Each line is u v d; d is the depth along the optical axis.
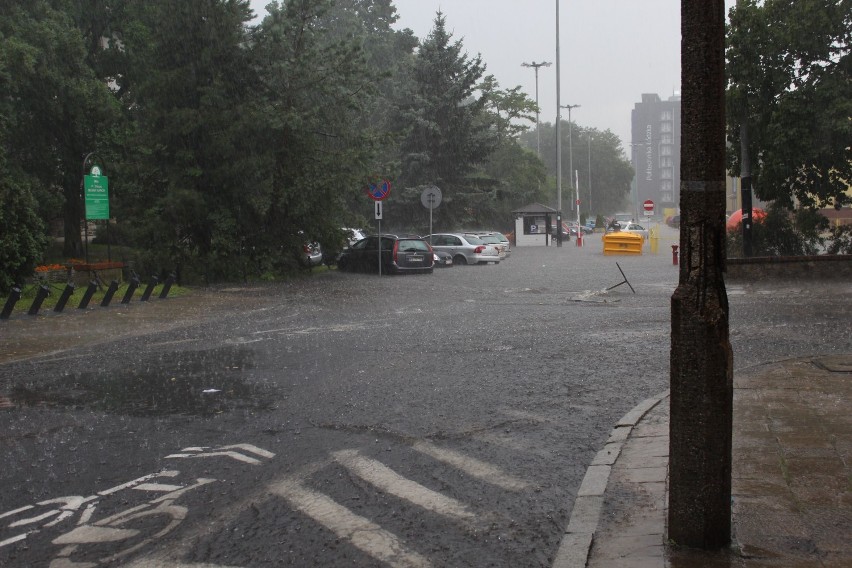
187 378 9.77
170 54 24.88
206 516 5.12
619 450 6.36
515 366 10.27
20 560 4.48
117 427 7.40
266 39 25.31
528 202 69.56
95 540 4.75
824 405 7.41
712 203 4.16
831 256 22.84
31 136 29.52
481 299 20.22
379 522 5.00
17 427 7.45
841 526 4.55
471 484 5.71
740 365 9.87
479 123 57.03
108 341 13.15
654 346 11.77
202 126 24.42
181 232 25.48
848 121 21.23
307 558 4.46
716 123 4.14
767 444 6.18
